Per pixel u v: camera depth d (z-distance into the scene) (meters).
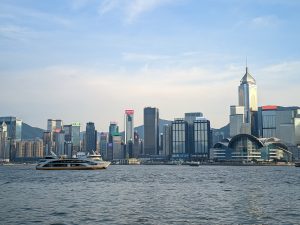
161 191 110.31
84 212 68.69
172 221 59.56
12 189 119.62
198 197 92.81
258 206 75.38
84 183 147.25
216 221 59.41
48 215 65.50
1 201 86.19
